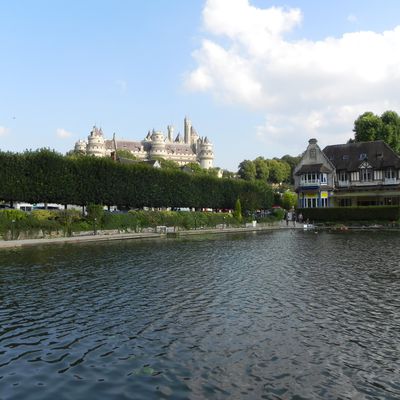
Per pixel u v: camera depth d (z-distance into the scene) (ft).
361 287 57.67
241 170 613.93
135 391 27.43
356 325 40.86
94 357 33.01
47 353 33.83
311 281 62.44
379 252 99.76
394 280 62.64
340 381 28.99
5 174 145.59
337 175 283.59
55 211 148.05
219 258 90.27
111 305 48.16
